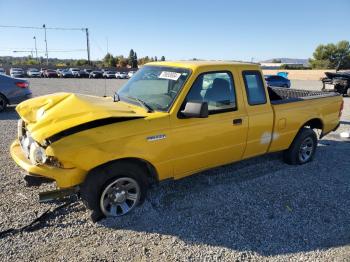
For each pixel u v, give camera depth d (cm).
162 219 371
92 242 326
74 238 332
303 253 319
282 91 668
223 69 425
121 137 341
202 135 401
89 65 8112
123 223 360
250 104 452
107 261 300
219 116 415
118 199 365
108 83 3234
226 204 411
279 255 315
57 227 349
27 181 348
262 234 349
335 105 601
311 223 373
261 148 486
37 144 334
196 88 395
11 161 532
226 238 340
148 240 332
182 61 444
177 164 394
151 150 363
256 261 306
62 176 325
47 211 371
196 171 423
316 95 594
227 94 427
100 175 344
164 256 309
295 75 5172
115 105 385
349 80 1817
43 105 388
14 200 399
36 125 335
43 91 2025
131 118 352
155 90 415
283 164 560
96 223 358
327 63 8312
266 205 412
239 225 365
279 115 489
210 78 410
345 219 385
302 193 450
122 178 360
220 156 435
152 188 446
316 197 440
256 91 463
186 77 393
